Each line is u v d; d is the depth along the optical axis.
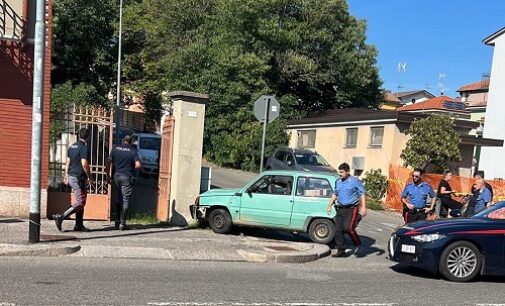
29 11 10.02
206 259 8.35
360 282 7.45
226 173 25.09
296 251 9.23
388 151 21.39
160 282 6.58
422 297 6.61
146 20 32.25
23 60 10.02
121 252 8.12
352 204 9.45
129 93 33.31
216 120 28.33
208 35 30.47
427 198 10.82
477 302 6.45
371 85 37.12
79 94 26.34
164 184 11.61
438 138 19.20
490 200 11.19
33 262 7.24
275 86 32.12
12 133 10.02
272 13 32.00
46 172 10.25
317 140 27.03
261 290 6.49
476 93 43.38
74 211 9.29
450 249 7.91
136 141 20.50
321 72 33.47
